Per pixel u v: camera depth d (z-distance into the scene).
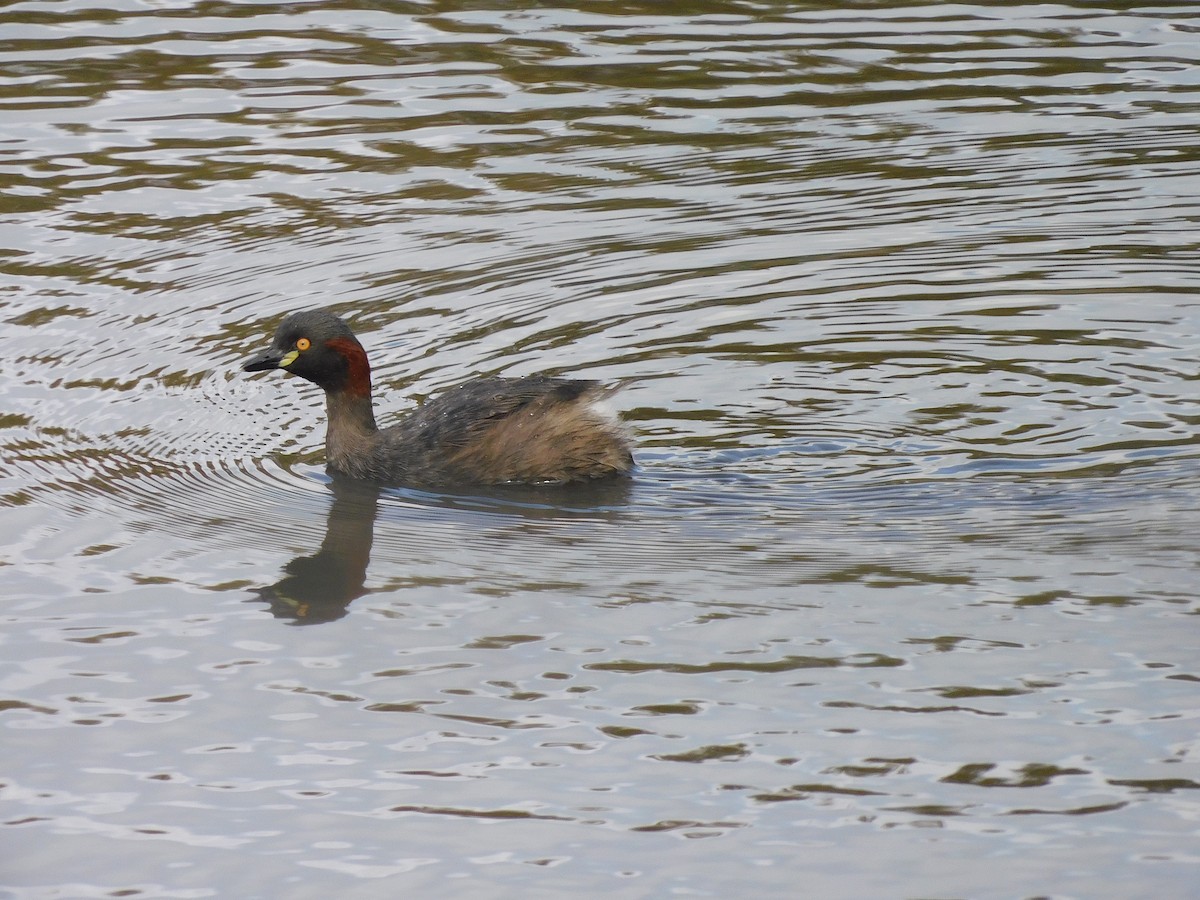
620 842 8.41
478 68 22.69
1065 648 10.09
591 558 11.75
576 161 19.88
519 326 15.99
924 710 9.48
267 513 12.72
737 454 13.46
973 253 17.39
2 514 12.55
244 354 15.50
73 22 24.48
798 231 18.05
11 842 8.54
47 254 17.55
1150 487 12.46
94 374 15.09
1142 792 8.62
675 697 9.75
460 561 11.78
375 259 17.44
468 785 8.96
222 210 18.64
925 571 11.25
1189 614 10.45
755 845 8.34
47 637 10.69
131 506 12.78
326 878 8.18
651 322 16.05
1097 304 16.09
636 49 23.33
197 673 10.22
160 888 8.14
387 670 10.21
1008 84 22.02
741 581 11.23
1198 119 20.77
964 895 7.89
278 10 25.00
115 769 9.19
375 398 14.51
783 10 24.88
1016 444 13.38
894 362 15.08
